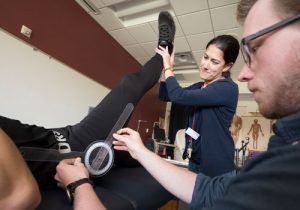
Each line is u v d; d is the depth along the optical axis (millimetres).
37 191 479
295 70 355
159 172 775
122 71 4531
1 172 415
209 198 682
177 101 1138
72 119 3205
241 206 260
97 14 3582
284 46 367
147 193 861
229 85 1200
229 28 3334
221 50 1228
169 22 1416
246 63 458
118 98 1023
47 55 2809
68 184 637
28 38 2635
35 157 734
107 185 840
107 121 973
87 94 3496
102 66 3943
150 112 5445
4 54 2295
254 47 426
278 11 387
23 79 2494
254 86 433
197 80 5543
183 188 750
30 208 459
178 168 802
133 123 4805
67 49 3213
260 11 420
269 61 388
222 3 2896
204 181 743
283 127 348
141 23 3641
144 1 3230
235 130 5074
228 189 319
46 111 2793
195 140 1256
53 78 2881
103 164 842
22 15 2566
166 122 6105
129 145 831
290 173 235
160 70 1257
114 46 4242
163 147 4035
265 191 246
